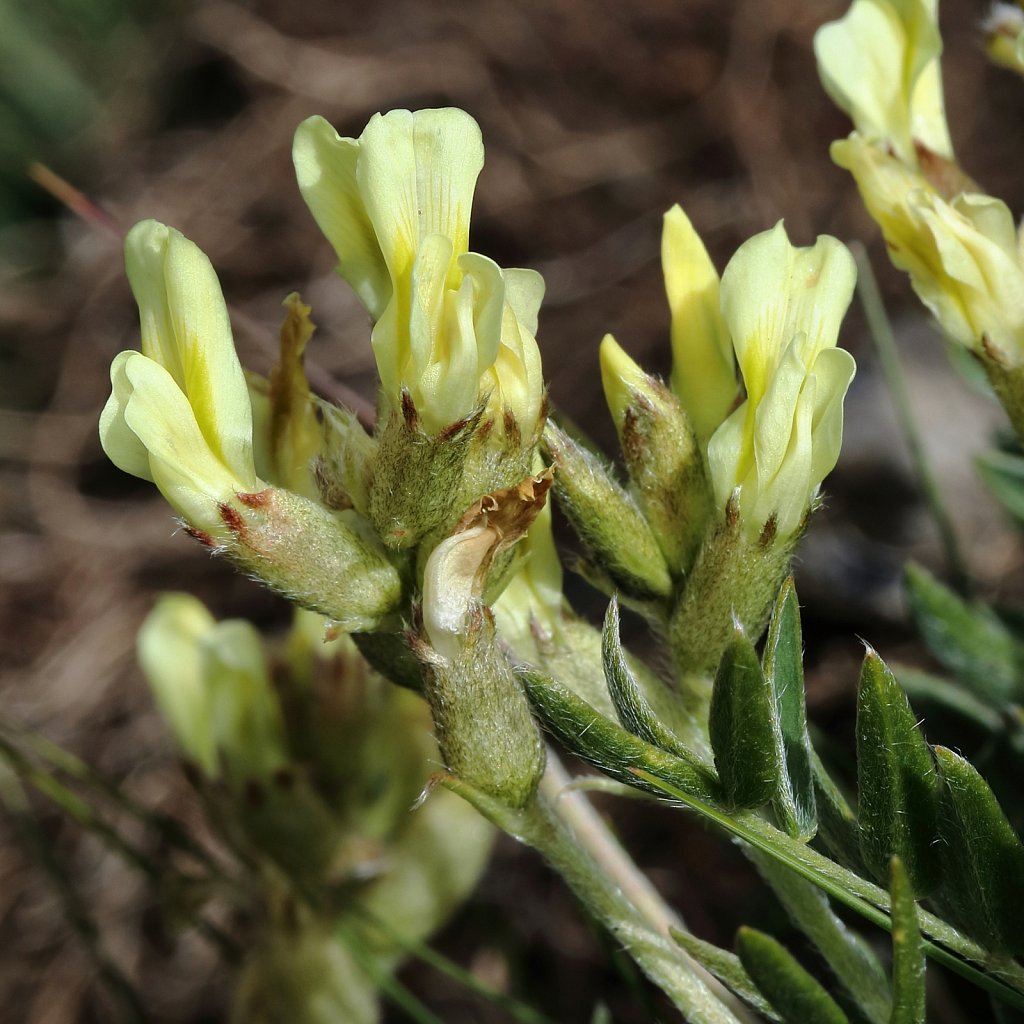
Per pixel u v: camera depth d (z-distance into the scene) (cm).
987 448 20
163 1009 19
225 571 26
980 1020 12
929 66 11
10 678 26
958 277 10
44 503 28
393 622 10
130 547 27
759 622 10
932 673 18
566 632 10
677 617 10
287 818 13
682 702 10
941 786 9
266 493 10
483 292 9
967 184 11
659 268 29
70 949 20
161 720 24
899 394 14
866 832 9
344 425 10
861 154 11
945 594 13
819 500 10
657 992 13
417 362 9
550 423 10
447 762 9
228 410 10
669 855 17
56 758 14
